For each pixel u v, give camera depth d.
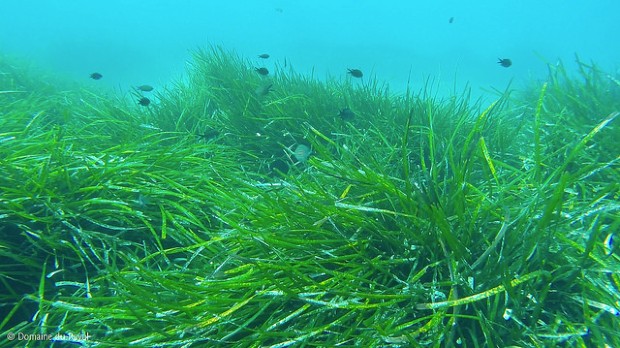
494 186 3.10
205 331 2.10
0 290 2.58
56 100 6.84
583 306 1.98
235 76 6.52
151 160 3.71
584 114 4.49
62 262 2.69
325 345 1.94
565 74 5.21
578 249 2.26
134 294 2.22
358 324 2.07
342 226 2.64
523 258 2.13
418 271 2.38
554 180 3.30
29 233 2.71
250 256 2.56
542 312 2.11
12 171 2.98
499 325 2.01
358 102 5.73
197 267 2.81
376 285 2.33
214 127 5.56
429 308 2.03
